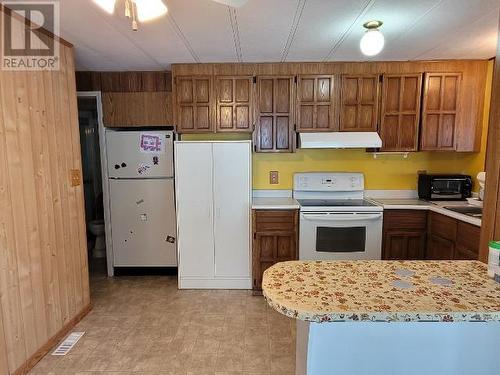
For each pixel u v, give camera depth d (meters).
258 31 2.33
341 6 1.91
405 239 3.20
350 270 1.51
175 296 3.23
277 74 3.26
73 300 2.65
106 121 3.55
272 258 3.26
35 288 2.17
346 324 1.33
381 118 3.28
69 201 2.58
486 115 3.21
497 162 1.66
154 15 1.68
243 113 3.31
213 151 3.22
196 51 2.82
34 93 2.16
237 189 3.26
